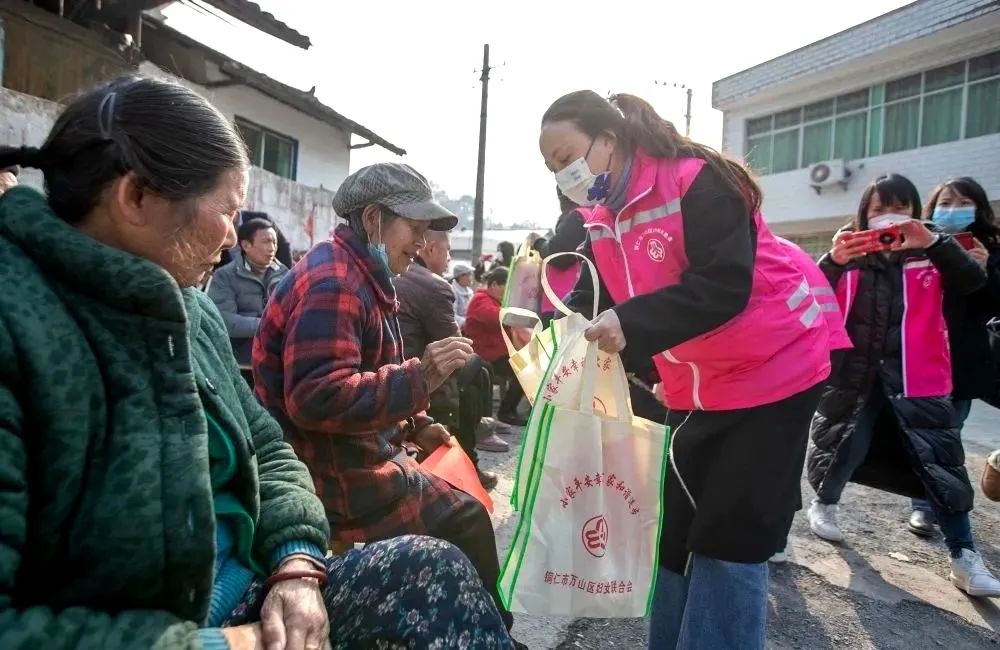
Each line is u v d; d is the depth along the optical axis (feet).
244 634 3.23
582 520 4.83
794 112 51.70
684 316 4.81
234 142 3.22
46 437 2.64
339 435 5.65
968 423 20.04
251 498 3.78
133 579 2.76
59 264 2.75
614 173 5.45
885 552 10.03
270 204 32.14
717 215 5.03
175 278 3.22
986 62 41.27
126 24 22.90
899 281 9.16
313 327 5.42
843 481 10.18
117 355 2.83
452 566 3.76
